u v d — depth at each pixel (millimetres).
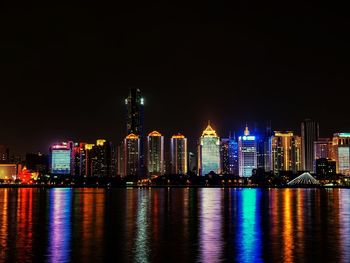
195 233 122562
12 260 87438
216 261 86688
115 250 97062
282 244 104438
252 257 90062
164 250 97312
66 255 91938
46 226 137625
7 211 193250
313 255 92000
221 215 175125
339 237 115125
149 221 152500
